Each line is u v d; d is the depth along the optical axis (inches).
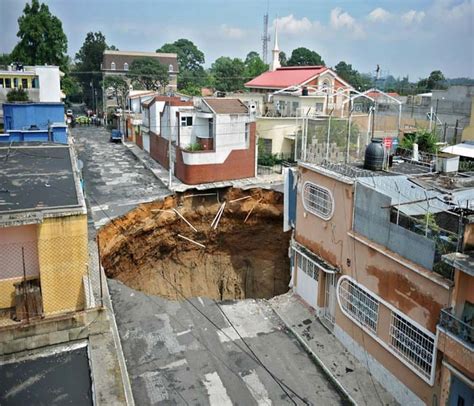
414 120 1423.5
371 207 593.3
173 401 528.7
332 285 707.4
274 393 553.9
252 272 1161.4
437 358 481.7
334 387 572.7
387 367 569.3
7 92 1449.3
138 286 1026.1
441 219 549.0
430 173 720.3
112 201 1087.0
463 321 452.1
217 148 1250.6
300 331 695.1
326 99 1476.4
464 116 1428.4
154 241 1083.9
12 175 642.2
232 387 558.9
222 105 1301.7
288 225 863.1
